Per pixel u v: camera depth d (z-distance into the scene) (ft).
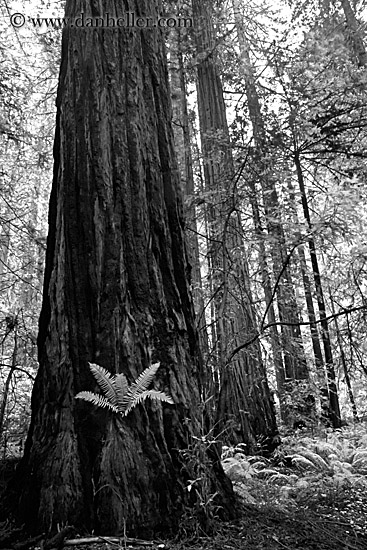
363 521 10.86
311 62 20.88
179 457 9.00
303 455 19.83
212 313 20.34
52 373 9.52
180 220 11.52
